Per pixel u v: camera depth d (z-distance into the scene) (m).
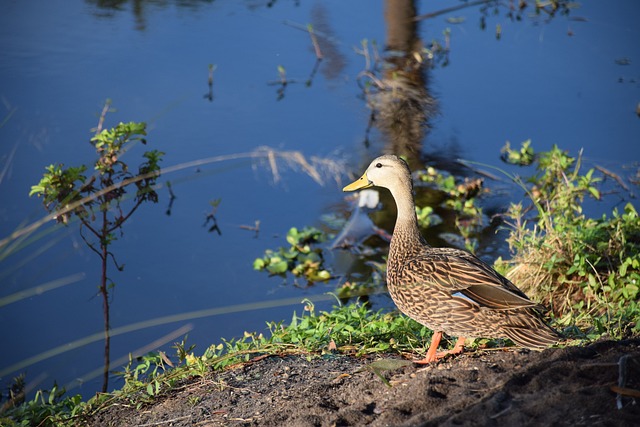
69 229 9.71
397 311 8.39
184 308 8.68
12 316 8.45
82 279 9.02
